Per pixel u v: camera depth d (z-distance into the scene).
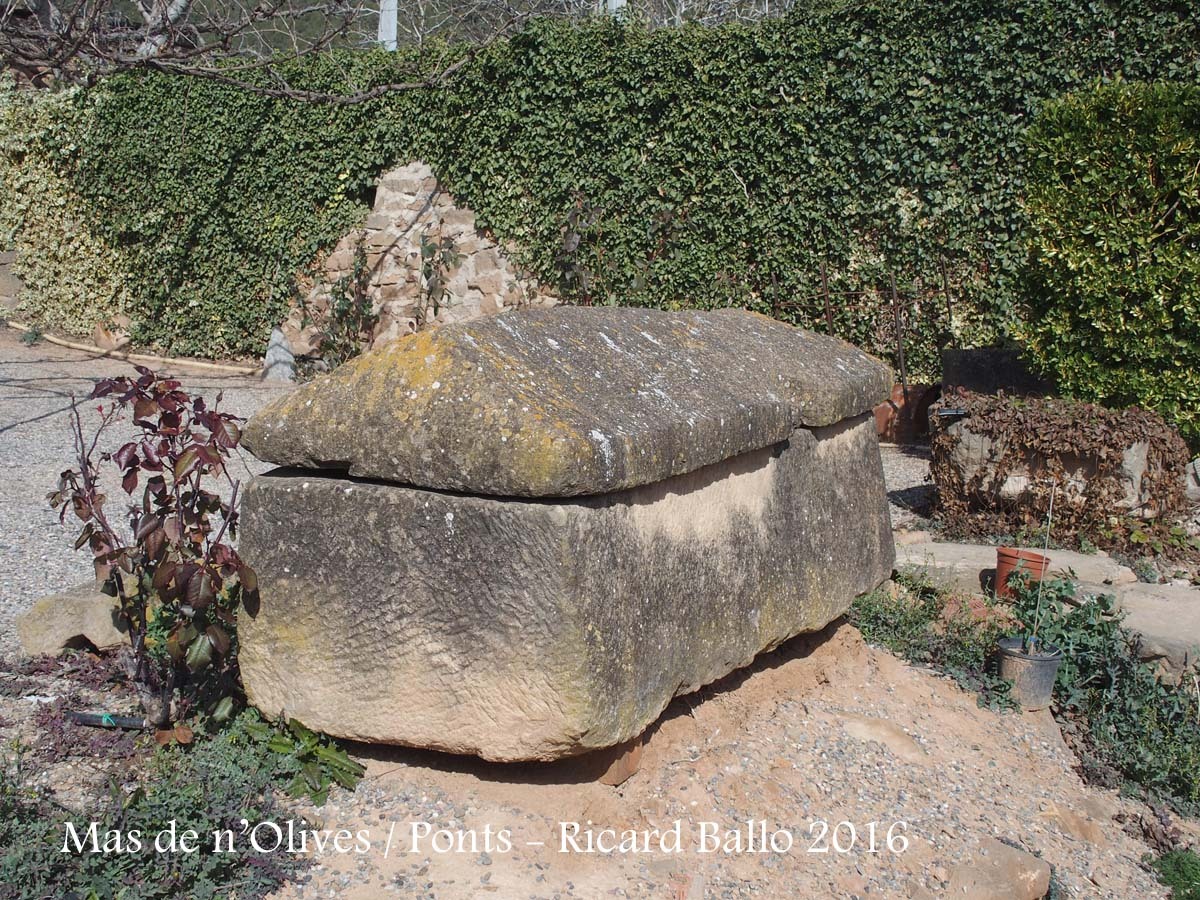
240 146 12.45
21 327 14.55
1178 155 6.88
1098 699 5.21
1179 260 6.93
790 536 4.39
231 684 3.67
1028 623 5.41
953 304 9.68
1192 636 5.30
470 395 3.13
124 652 3.56
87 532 3.52
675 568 3.62
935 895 3.54
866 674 4.94
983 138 9.32
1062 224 7.29
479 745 3.24
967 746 4.59
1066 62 8.98
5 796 3.13
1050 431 6.66
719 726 4.12
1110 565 6.21
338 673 3.38
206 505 3.43
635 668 3.35
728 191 10.27
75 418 3.97
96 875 2.86
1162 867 4.11
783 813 3.74
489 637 3.16
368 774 3.50
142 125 12.91
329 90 12.00
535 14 10.95
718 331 4.62
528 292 11.39
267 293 12.82
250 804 3.24
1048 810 4.30
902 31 9.44
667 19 16.78
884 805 3.96
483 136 11.32
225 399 10.96
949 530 7.03
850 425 5.06
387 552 3.26
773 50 9.89
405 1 16.16
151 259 13.27
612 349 3.80
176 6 10.71
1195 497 6.97
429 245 11.48
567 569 3.07
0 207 14.47
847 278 10.01
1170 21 8.62
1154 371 7.16
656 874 3.27
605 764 3.54
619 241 10.81
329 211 12.30
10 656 4.34
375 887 3.05
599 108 10.69
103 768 3.45
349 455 3.29
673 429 3.44
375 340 12.15
